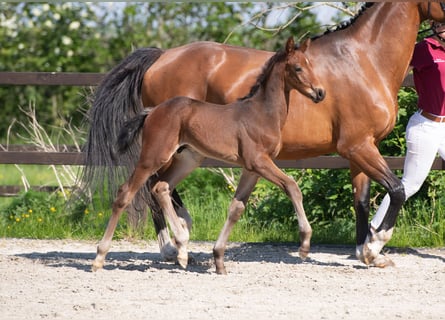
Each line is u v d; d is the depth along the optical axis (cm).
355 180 1062
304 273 965
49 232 1277
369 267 1016
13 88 2480
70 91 2450
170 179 1009
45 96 2481
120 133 952
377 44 1004
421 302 814
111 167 1023
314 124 1002
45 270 971
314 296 837
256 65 1016
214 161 1260
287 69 912
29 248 1173
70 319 728
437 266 1035
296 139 1005
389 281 920
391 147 1261
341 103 991
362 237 1052
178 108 940
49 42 2444
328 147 1017
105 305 779
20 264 1019
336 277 941
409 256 1113
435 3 1002
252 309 772
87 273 952
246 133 924
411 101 1227
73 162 1285
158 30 2408
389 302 812
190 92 1029
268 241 1236
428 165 1035
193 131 934
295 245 1208
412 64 1032
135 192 955
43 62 2431
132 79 1049
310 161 1215
